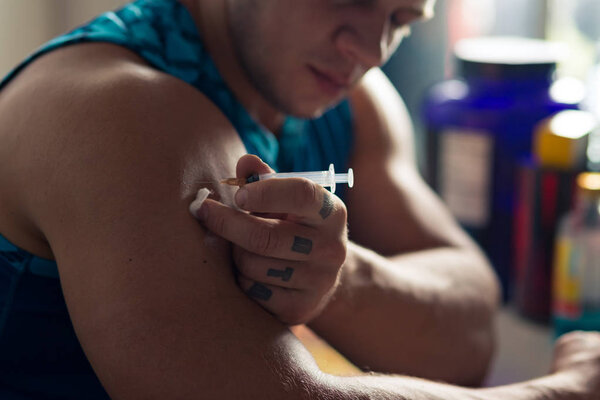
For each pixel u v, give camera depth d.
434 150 1.37
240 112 0.86
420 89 1.59
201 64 0.83
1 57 1.29
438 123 1.35
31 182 0.67
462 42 1.58
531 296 1.23
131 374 0.61
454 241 1.07
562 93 1.35
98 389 0.74
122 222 0.63
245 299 0.66
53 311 0.73
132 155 0.65
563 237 1.10
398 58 1.57
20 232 0.71
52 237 0.66
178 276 0.63
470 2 1.56
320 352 0.81
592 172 1.18
